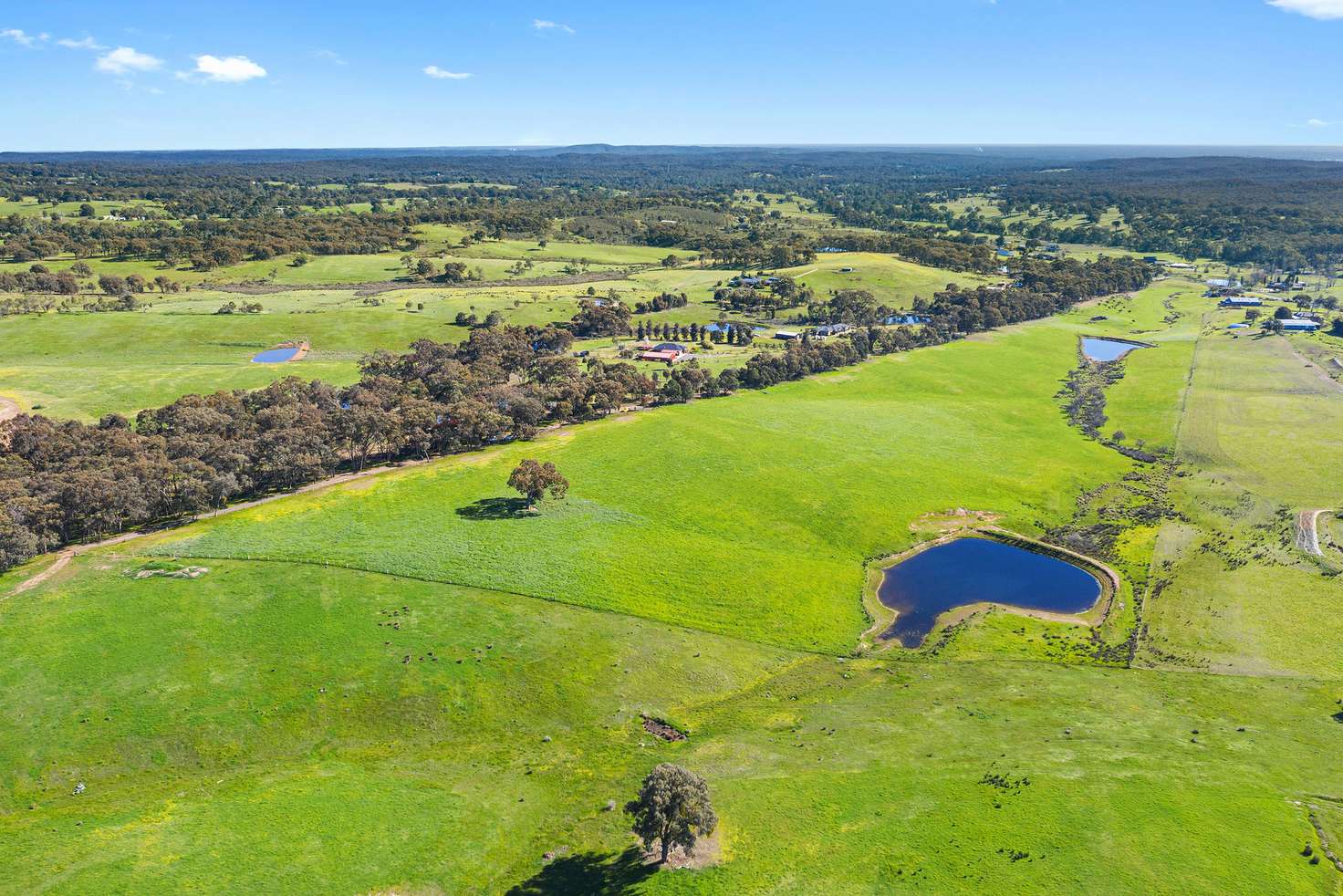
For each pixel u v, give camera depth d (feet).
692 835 184.85
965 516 399.44
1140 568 343.67
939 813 195.93
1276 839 183.21
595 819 202.90
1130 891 169.58
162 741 225.15
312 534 343.26
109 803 205.98
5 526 298.76
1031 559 358.84
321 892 178.09
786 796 206.18
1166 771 209.36
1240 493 416.46
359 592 297.12
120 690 239.71
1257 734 229.66
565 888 180.65
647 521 372.79
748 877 179.42
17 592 285.23
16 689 236.63
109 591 288.30
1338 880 171.32
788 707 254.06
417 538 342.85
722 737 237.45
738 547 356.38
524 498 391.45
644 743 234.79
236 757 224.33
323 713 239.71
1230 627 293.84
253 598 289.33
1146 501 417.08
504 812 205.77
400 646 267.80
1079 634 296.51
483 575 314.35
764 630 296.30
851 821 195.52
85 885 177.37
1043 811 193.98
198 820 198.70
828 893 173.06
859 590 330.75
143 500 338.13
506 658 265.75
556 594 304.30
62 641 257.55
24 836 193.06
